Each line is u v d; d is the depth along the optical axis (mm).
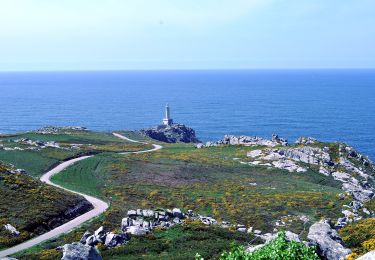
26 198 62594
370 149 198125
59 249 47219
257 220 68375
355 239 43281
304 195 85688
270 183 98938
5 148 111875
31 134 150375
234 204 77375
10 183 66312
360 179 116062
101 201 72625
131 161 111375
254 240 52406
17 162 98688
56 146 123062
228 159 125312
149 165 109000
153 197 78625
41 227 55844
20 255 45062
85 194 77062
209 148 144375
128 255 44375
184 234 52938
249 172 110688
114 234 49281
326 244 36062
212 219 66125
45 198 64250
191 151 140375
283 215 72125
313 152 125625
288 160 119750
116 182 88938
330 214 74188
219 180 98812
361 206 80625
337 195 86250
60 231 55719
